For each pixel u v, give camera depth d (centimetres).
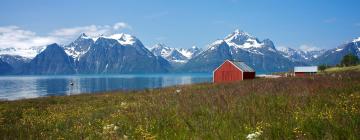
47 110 3105
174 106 2095
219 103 1998
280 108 1678
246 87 3341
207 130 1312
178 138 1248
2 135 1592
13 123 2197
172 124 1505
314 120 1281
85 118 2031
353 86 2480
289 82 3628
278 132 1185
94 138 1390
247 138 1154
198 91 3678
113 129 1504
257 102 1920
